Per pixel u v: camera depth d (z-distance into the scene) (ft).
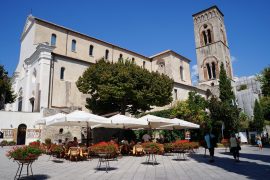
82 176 38.29
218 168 46.24
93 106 114.42
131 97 103.65
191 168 46.32
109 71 103.55
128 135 114.01
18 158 34.63
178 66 198.80
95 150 46.06
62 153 64.95
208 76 238.89
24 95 143.74
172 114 122.62
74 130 111.65
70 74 134.62
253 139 164.86
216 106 125.49
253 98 256.52
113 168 46.62
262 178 35.78
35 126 111.75
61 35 147.02
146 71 108.27
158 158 64.34
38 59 129.90
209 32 247.50
